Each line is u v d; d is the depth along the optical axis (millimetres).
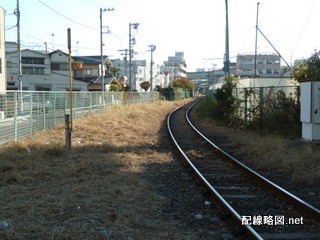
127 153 10156
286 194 5961
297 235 4523
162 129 18406
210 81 108375
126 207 5520
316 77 13688
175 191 6680
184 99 71750
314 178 7387
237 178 7777
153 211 5434
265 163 8805
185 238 4445
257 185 7129
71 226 4660
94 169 7980
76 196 5996
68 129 10211
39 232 4465
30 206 5410
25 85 48188
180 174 8102
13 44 58250
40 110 13266
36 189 6383
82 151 10102
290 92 14633
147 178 7539
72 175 7469
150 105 33969
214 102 22094
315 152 9391
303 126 11828
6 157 8445
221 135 15312
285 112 13031
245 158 9898
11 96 10734
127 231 4582
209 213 5445
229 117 18359
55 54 49562
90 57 57188
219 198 5742
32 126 12461
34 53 48344
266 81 20875
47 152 9297
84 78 51812
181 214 5387
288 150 10062
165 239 4395
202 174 8133
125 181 7051
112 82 52219
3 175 7082
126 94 30375
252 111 15016
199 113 26266
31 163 8125
